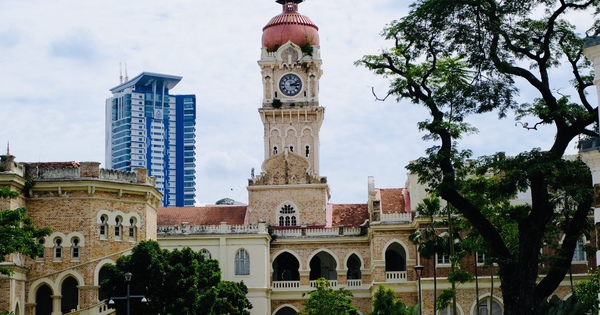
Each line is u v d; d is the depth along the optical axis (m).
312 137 123.69
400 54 51.34
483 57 49.47
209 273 81.25
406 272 102.56
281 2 129.38
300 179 117.00
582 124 48.28
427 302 98.38
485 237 49.94
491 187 49.88
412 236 84.19
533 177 47.88
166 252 75.69
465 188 53.78
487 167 49.50
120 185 86.56
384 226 103.06
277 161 117.44
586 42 39.06
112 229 85.88
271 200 116.56
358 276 114.94
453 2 48.41
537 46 50.19
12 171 81.56
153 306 71.50
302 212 116.19
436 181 51.53
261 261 107.31
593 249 66.44
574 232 49.94
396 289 102.19
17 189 82.81
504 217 56.25
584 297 41.19
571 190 47.44
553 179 48.25
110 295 72.19
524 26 49.84
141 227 88.31
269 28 126.56
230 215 117.19
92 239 84.50
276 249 111.69
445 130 50.22
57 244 84.38
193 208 118.44
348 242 111.25
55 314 83.12
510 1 49.00
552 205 48.50
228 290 90.00
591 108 49.16
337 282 110.25
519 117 51.41
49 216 84.56
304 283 110.75
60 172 85.25
